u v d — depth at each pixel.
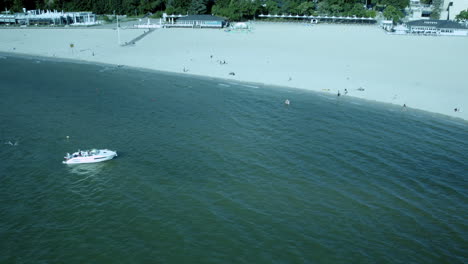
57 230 49.91
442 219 53.81
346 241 48.94
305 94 108.62
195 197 57.44
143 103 99.00
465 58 135.00
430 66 127.38
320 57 143.12
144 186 60.19
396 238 49.78
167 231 49.88
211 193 58.56
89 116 88.94
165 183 61.09
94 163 66.94
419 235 50.44
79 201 56.12
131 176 63.06
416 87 109.88
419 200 58.09
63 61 152.62
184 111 93.50
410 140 79.00
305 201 57.09
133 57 153.50
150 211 53.94
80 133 79.31
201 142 76.06
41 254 45.91
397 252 47.28
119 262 44.75
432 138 80.12
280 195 58.47
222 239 48.62
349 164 68.38
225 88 113.88
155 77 126.81
